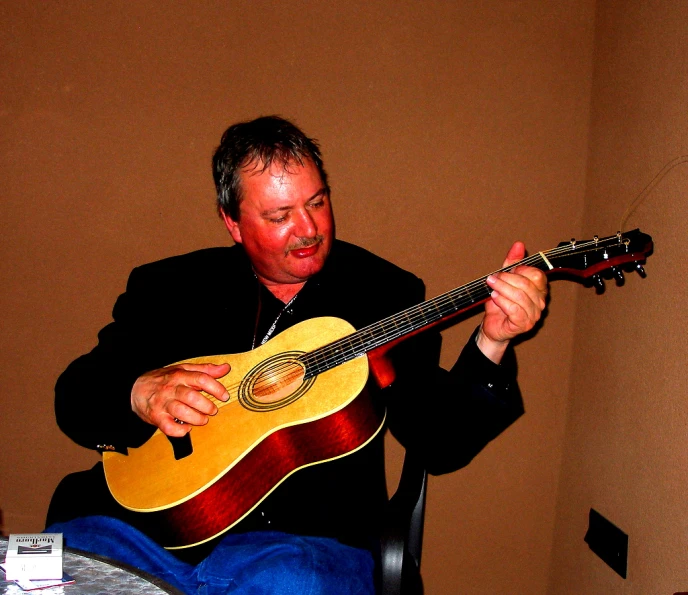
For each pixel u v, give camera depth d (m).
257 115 2.26
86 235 2.31
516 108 2.20
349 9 2.22
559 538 2.25
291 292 1.83
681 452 1.64
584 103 2.18
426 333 1.77
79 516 1.72
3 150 2.28
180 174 2.29
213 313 1.85
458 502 2.33
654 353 1.76
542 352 2.24
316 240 1.66
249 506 1.58
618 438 1.92
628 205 1.90
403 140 2.24
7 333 2.35
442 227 2.25
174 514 1.55
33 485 2.40
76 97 2.27
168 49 2.25
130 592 1.12
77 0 2.24
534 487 2.30
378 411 1.64
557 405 2.26
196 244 2.31
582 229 2.19
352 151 2.25
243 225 1.70
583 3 2.15
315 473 1.66
